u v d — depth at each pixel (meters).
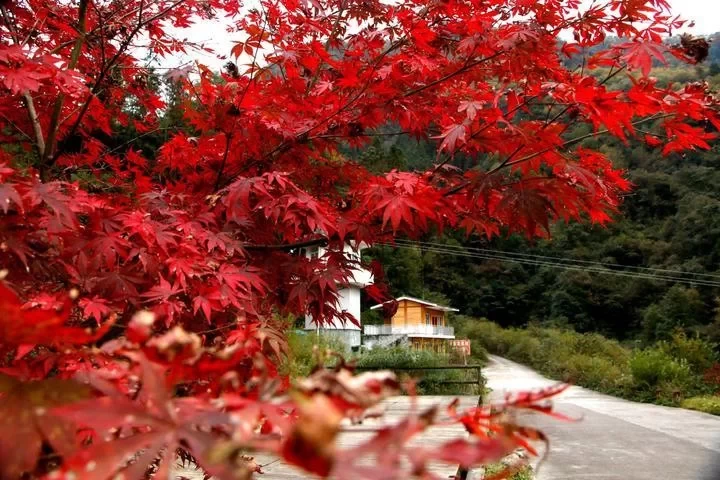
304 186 2.45
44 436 0.57
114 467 0.46
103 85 2.72
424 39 2.17
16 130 2.45
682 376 15.05
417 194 1.91
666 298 36.69
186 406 0.60
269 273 2.02
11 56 1.56
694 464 6.00
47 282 1.36
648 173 45.62
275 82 2.34
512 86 2.39
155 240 1.57
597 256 45.22
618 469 5.71
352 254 2.23
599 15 2.02
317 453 0.32
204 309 1.49
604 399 15.30
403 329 30.77
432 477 0.40
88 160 2.62
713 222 39.12
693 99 1.78
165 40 2.71
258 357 0.55
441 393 12.91
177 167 2.50
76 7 2.69
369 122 2.29
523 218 1.96
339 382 0.43
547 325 44.06
